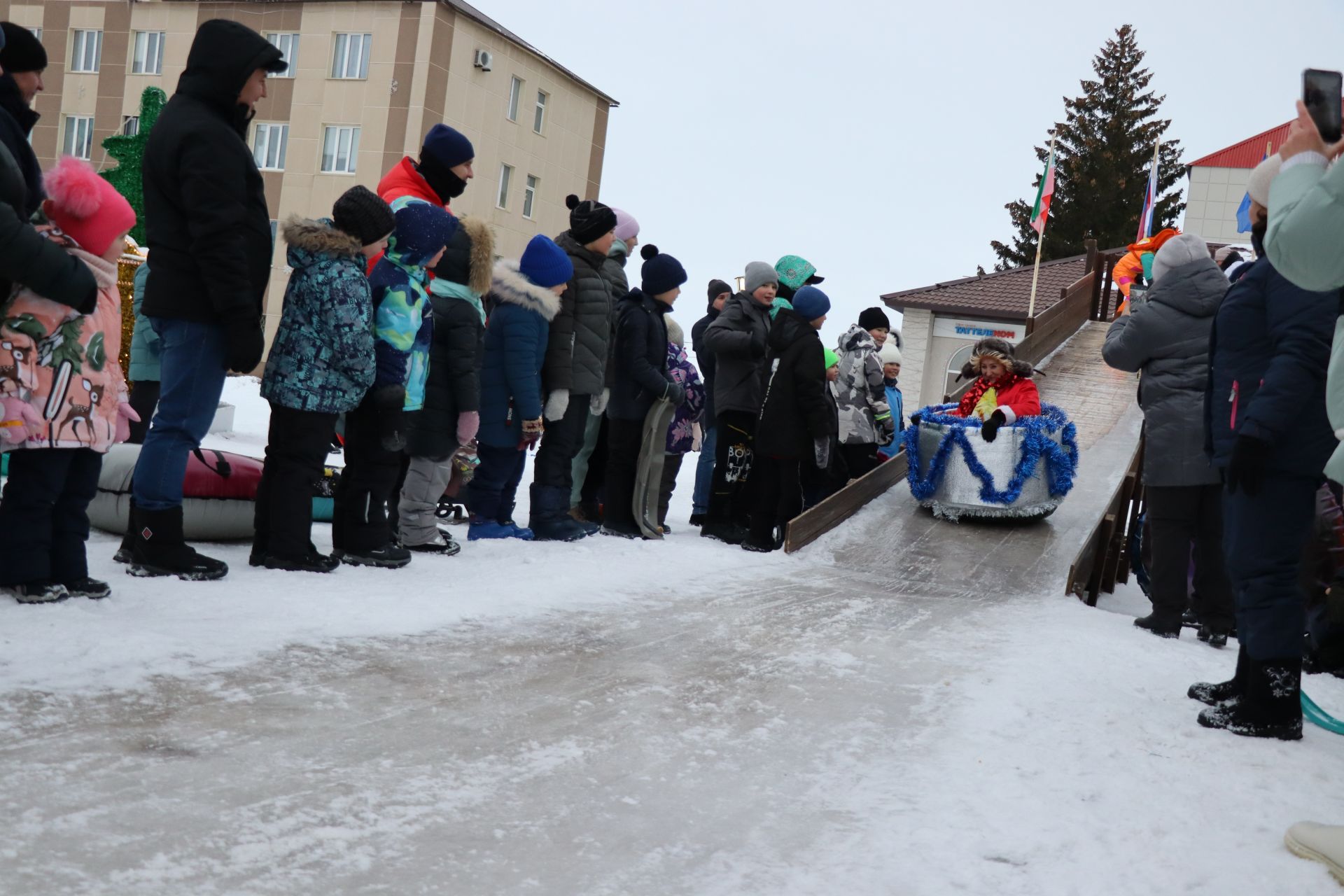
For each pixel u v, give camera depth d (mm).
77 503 4301
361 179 34031
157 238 4805
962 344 29438
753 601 6227
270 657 3855
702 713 3883
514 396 7012
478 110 35281
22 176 3990
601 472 8680
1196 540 6383
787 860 2711
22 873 2166
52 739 2875
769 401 8172
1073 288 19312
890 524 9531
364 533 5785
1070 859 2836
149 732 3027
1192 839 3020
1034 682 4754
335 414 5395
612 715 3740
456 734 3342
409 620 4648
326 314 5203
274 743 3064
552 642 4652
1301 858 2920
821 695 4301
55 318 4086
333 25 33969
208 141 4680
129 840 2375
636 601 5797
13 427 3957
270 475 5445
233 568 5312
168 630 3961
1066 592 7766
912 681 4652
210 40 4777
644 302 7980
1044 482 9695
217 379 4934
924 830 2961
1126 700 4562
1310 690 5188
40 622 3824
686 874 2580
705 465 9609
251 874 2305
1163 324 6230
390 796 2811
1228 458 4191
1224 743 3975
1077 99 62375
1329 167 3182
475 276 6320
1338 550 5867
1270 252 3158
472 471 8305
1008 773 3506
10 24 4207
